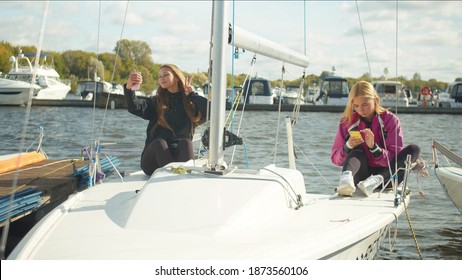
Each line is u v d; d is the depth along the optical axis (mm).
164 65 4504
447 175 6305
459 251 5148
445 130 20109
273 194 3180
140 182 3971
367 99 4293
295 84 43500
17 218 4047
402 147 4359
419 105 38344
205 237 2680
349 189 3900
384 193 4113
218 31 3283
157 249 2531
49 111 26391
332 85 36438
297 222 3074
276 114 27578
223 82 3338
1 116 17297
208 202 2973
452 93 36719
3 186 4723
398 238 5547
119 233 2721
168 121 4516
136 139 14000
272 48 3834
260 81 34375
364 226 3133
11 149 10664
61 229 2797
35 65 2029
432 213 6520
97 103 27641
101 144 4355
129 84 4414
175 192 3066
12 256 2543
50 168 5832
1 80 17031
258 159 10000
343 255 2939
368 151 4348
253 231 2807
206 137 3559
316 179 8109
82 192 3582
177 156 4344
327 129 18547
